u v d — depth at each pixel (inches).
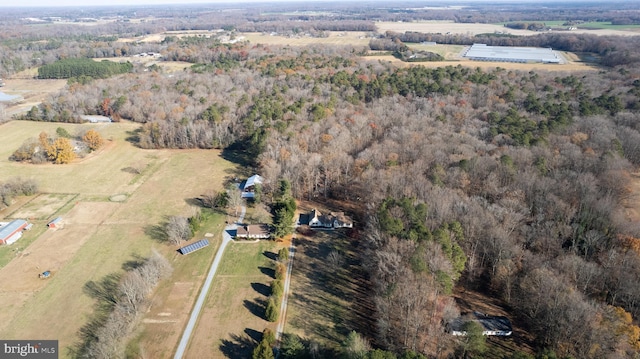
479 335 2600.9
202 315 3120.1
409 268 2908.5
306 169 4746.6
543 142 4726.9
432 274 2881.4
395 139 5231.3
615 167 4170.8
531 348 2790.4
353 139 5369.1
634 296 2795.3
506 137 5022.1
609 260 3110.2
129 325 2935.5
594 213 3567.9
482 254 3501.5
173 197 4886.8
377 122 5895.7
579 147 4704.7
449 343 2677.2
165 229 4212.6
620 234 3341.5
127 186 5162.4
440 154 4557.1
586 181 3848.4
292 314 3129.9
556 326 2684.5
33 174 5418.3
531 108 6008.9
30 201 4761.3
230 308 3189.0
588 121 5334.6
